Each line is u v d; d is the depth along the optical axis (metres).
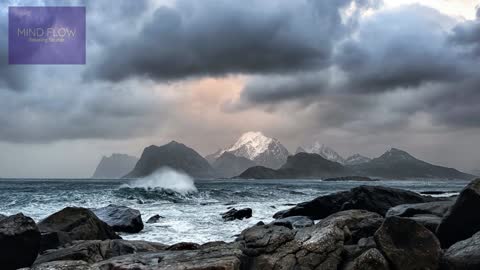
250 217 26.42
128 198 38.75
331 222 10.05
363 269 8.41
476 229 10.98
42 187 73.75
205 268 7.75
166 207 32.78
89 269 8.17
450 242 11.46
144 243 12.11
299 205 26.73
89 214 15.52
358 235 11.37
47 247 12.48
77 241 12.55
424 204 15.75
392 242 8.84
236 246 9.58
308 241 9.14
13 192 49.81
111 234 16.38
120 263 8.32
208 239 17.95
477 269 8.22
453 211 11.38
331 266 8.80
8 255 9.73
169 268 7.80
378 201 25.31
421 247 8.83
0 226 9.92
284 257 8.87
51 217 14.85
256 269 8.68
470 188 11.06
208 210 30.70
